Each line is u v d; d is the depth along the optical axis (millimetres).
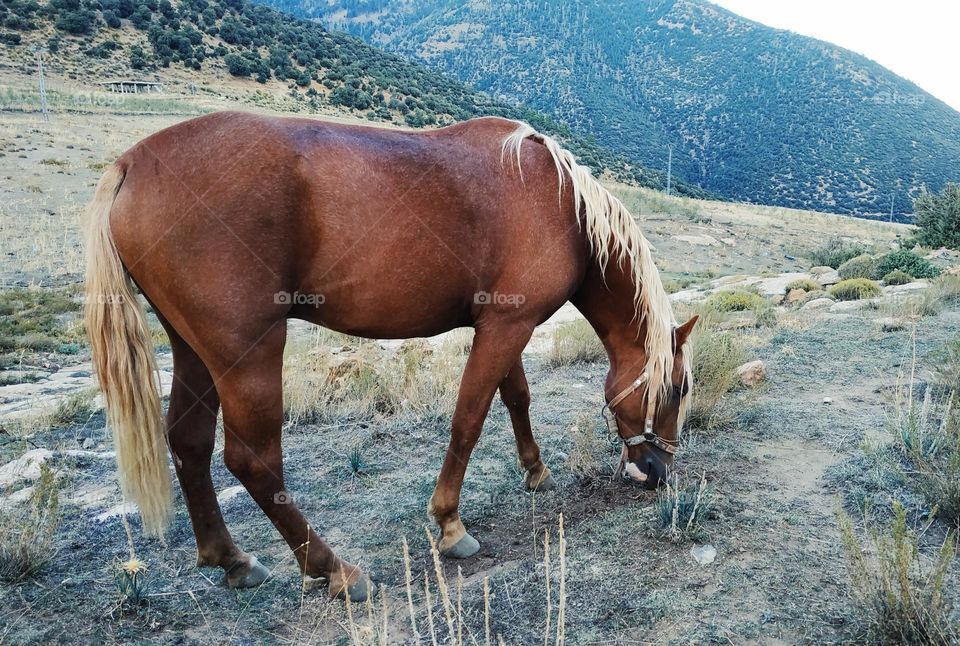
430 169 2559
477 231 2643
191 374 2650
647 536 2895
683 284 20484
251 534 3221
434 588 2676
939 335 6430
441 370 5672
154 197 2270
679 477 3527
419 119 64562
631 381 3260
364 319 2607
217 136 2346
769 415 4477
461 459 2859
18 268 18156
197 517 2674
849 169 181250
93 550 3066
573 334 7500
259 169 2309
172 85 60719
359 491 3688
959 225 21578
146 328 2404
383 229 2453
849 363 5742
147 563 2951
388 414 5184
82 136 36469
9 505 3500
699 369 4594
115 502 3631
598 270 3139
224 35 75125
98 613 2549
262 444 2434
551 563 2744
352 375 5633
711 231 36156
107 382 2348
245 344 2336
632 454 3381
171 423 2637
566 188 2873
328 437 4625
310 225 2395
